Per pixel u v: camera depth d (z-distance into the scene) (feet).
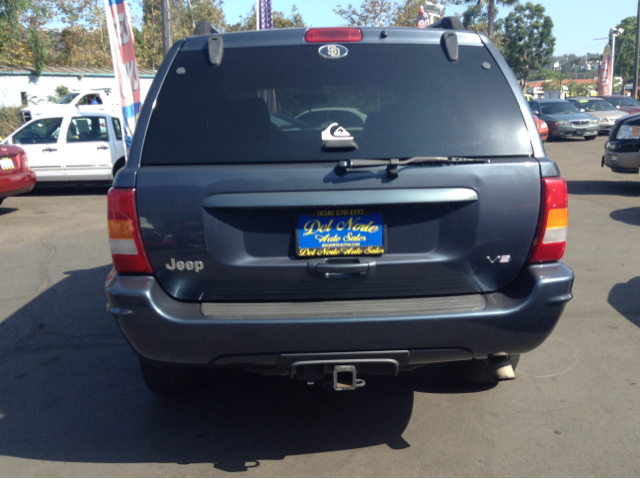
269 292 8.79
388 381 12.68
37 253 24.64
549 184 8.75
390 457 9.89
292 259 8.72
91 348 14.76
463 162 8.61
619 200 33.50
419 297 8.91
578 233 25.75
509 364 9.98
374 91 9.20
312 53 9.43
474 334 8.66
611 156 35.32
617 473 9.32
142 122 8.97
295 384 12.63
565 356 13.66
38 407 11.84
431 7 78.23
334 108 9.11
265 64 9.36
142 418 11.34
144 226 8.61
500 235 8.75
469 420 11.00
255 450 10.18
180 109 9.04
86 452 10.23
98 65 136.36
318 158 8.68
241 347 8.57
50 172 39.81
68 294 19.06
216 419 11.27
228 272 8.67
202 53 9.48
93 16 135.44
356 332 8.48
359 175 8.52
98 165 40.24
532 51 167.43
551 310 8.77
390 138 8.86
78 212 33.99
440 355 8.81
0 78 88.17
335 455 9.98
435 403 11.67
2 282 20.63
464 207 8.68
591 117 74.38
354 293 8.81
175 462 9.88
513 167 8.71
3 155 32.19
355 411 11.44
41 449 10.34
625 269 20.33
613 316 16.07
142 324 8.62
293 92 9.18
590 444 10.13
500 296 8.91
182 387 11.60
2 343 15.21
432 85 9.26
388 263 8.69
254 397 12.10
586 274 19.85
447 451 10.02
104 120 40.91
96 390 12.53
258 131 8.84
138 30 138.31
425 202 8.55
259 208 8.52
